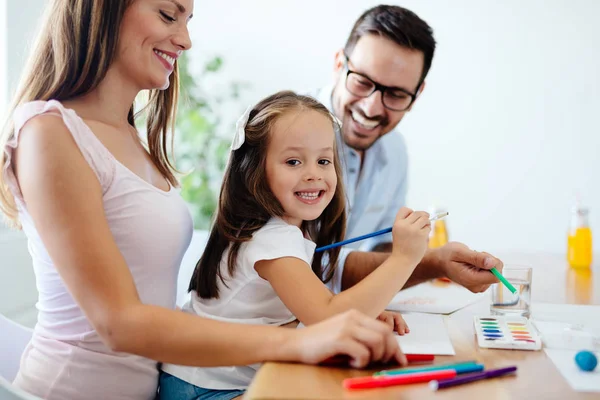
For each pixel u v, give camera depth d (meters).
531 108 3.01
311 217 1.10
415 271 1.25
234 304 1.09
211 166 3.04
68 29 0.98
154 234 1.00
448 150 3.08
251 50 3.15
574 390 0.70
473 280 1.13
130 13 0.98
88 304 0.80
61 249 0.82
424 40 1.88
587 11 2.93
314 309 0.95
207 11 3.16
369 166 2.11
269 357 0.75
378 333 0.74
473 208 3.08
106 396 0.99
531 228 3.05
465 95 3.04
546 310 1.14
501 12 2.99
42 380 0.97
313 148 1.09
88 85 1.00
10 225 1.09
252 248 1.04
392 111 1.96
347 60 1.96
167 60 1.03
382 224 2.20
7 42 2.23
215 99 3.14
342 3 3.07
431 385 0.68
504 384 0.71
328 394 0.64
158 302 1.04
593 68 2.95
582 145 2.99
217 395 1.03
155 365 1.08
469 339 0.93
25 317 1.36
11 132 0.98
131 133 1.12
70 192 0.84
